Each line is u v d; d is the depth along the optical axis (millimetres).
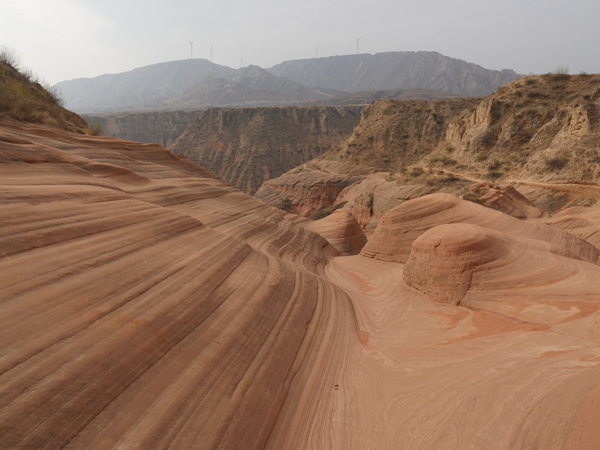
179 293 5949
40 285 4574
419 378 5992
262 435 4680
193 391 4531
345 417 5312
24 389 3344
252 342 6078
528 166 53375
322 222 26875
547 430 3596
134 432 3695
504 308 8906
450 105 110312
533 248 10812
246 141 170750
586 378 4336
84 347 4121
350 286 13430
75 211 6594
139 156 16938
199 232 8781
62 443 3229
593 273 9359
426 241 11266
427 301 10523
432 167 69125
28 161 8297
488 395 4676
